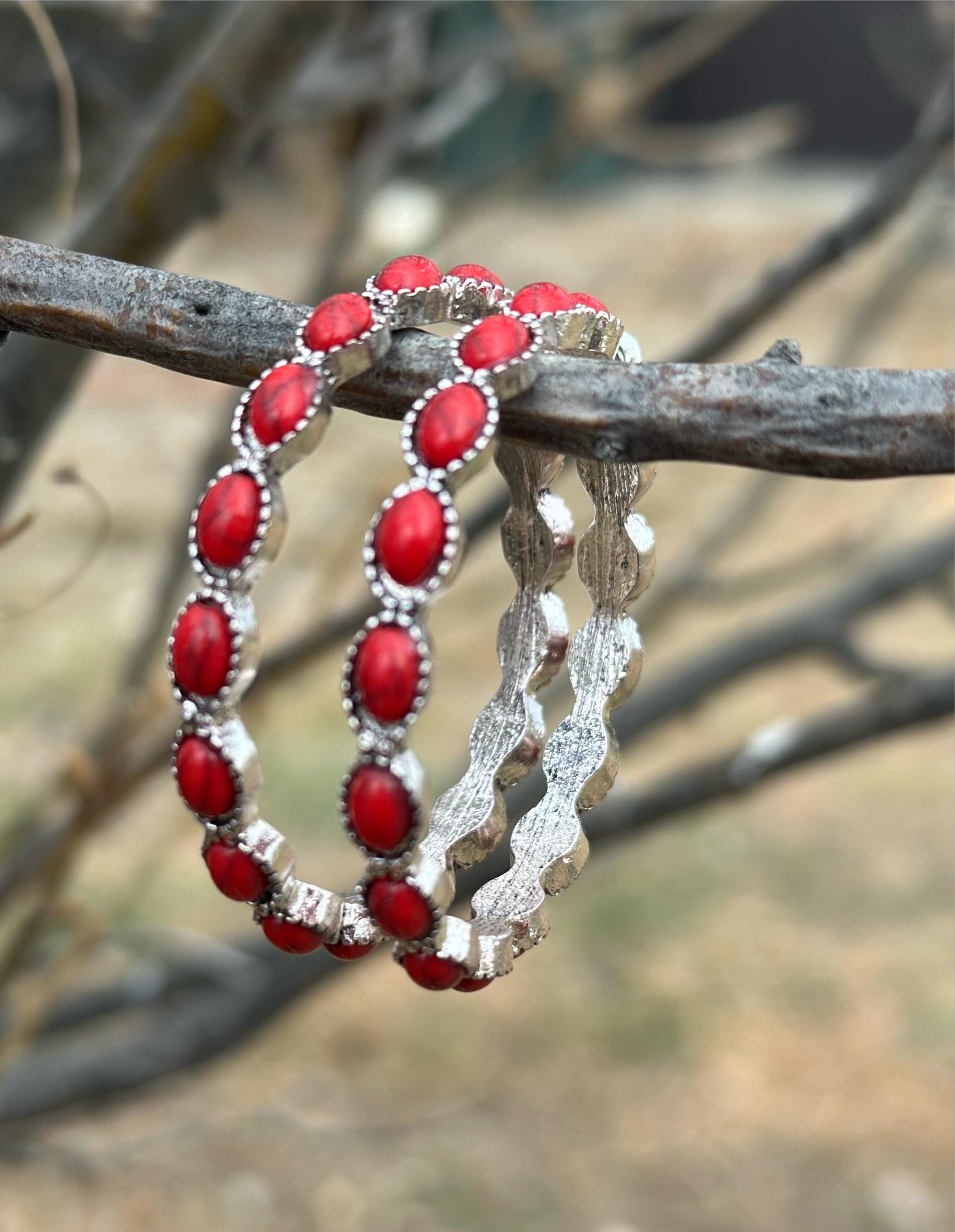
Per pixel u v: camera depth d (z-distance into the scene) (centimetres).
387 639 23
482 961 26
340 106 50
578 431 23
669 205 258
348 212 50
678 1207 90
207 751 24
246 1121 79
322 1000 110
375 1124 94
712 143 55
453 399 23
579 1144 96
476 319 26
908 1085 102
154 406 162
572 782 29
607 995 111
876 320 61
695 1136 97
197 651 24
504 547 30
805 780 139
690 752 128
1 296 25
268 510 24
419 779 24
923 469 22
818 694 141
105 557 145
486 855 29
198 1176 87
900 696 46
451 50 57
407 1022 108
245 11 32
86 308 25
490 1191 90
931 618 155
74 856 42
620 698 30
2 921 48
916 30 63
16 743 114
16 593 139
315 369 24
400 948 25
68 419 138
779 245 224
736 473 143
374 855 24
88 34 39
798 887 123
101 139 40
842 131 313
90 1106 52
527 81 55
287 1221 84
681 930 118
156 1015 54
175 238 33
